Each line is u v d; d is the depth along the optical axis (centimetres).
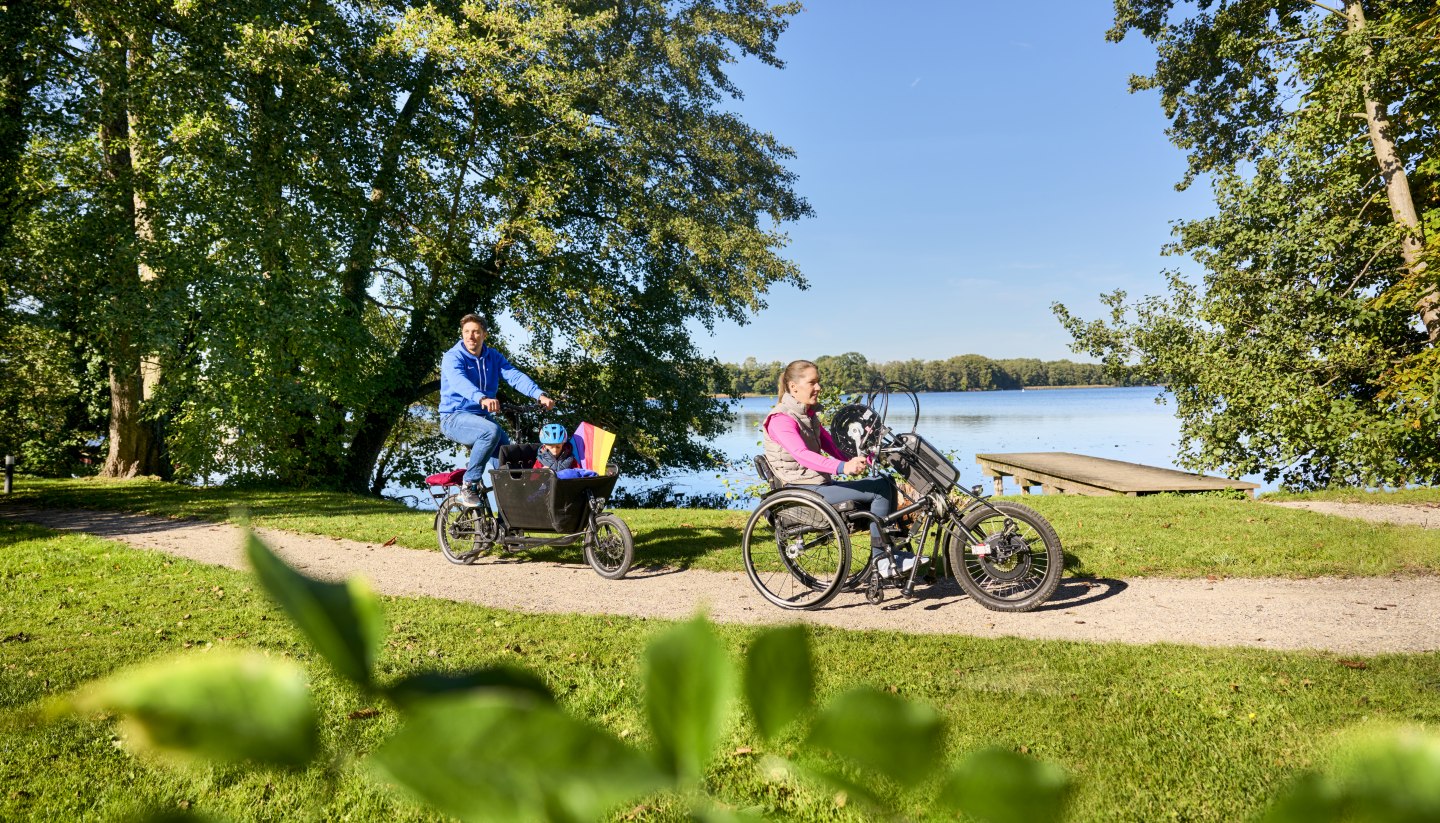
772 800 223
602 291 1883
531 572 693
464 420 712
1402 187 1427
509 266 1944
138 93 1385
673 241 1995
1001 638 479
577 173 1908
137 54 1435
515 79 1691
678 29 2025
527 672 17
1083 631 502
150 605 579
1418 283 1288
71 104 1415
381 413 1903
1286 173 1540
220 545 847
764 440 600
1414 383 1307
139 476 1791
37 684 407
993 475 1975
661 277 2067
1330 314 1495
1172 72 1919
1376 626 503
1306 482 1516
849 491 569
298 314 1547
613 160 1864
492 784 14
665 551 756
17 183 1383
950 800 16
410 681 16
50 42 1386
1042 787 15
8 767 309
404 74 1717
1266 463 1544
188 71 1434
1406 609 541
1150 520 853
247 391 1539
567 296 1966
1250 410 1520
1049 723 344
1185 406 1639
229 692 15
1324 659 431
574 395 2089
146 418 1584
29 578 674
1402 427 1311
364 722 312
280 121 1523
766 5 2170
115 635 500
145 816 18
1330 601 564
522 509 670
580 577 672
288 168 1572
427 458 2366
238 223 1502
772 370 5609
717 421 2289
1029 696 376
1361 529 783
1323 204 1519
